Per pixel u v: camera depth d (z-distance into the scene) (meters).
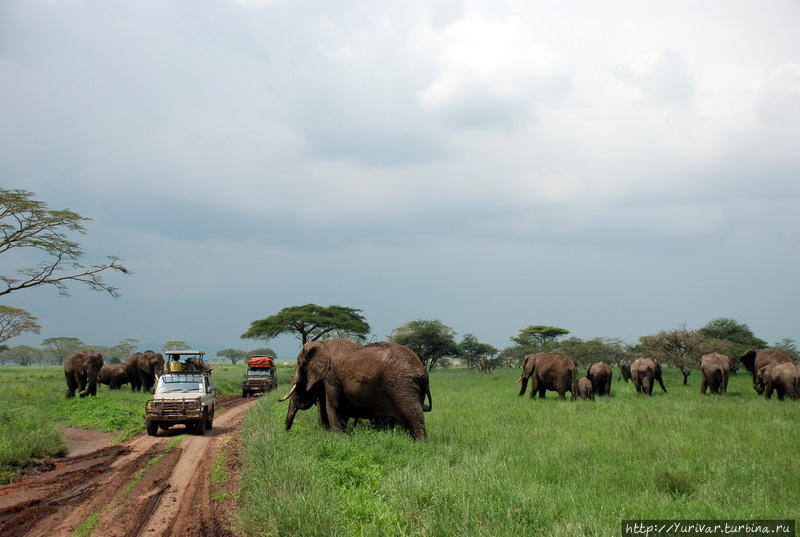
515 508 7.14
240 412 25.14
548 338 72.56
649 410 18.98
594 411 19.08
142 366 35.56
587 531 6.59
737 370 50.81
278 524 7.07
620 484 9.02
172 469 12.17
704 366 28.14
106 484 10.94
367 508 7.75
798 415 17.39
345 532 6.87
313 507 7.28
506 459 10.76
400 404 13.83
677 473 9.02
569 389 24.92
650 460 10.66
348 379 14.71
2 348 107.50
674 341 36.69
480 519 6.95
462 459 11.05
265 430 14.65
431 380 45.56
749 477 9.06
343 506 7.80
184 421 17.33
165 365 29.92
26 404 25.80
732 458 10.45
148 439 16.88
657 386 35.38
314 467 9.77
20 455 13.07
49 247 31.38
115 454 14.41
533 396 26.42
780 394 24.19
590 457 10.98
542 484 9.03
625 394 29.23
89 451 15.27
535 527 6.79
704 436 12.98
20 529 8.15
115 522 8.41
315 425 16.78
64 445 15.07
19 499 9.86
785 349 53.72
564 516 7.18
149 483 10.91
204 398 18.31
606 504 7.68
